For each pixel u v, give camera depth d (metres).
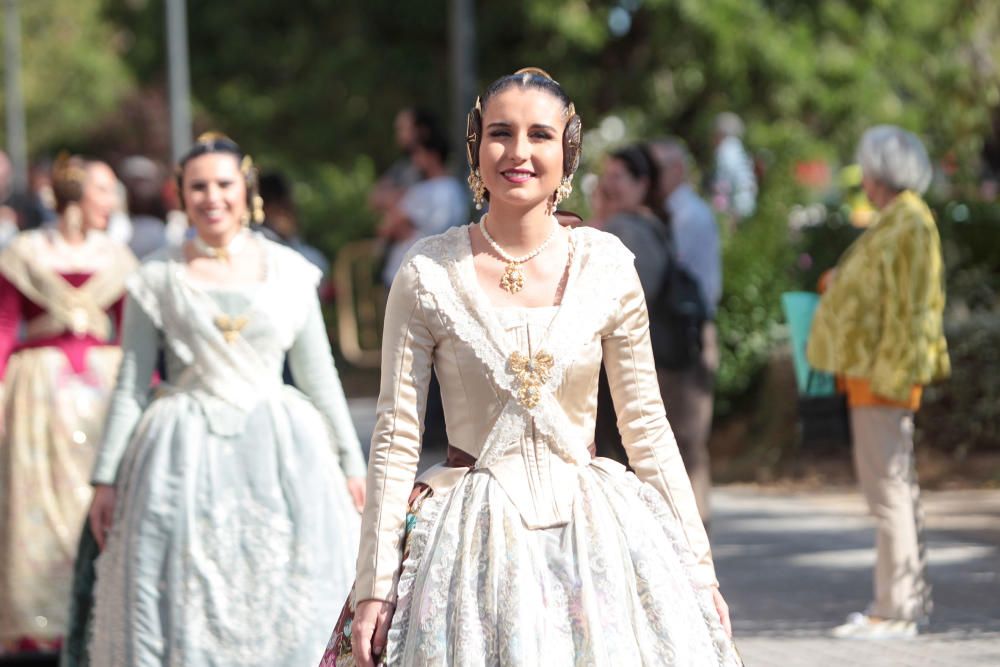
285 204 11.05
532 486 4.89
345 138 34.59
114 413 7.40
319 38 34.47
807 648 8.68
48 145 55.22
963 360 14.21
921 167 9.03
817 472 14.79
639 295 5.05
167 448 7.27
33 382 9.62
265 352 7.45
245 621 7.13
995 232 15.62
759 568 10.95
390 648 4.76
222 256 7.59
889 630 8.92
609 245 5.07
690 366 10.09
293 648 7.14
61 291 9.64
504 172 4.89
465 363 4.89
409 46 33.59
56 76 54.62
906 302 8.77
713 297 11.73
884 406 8.96
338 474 7.52
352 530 7.48
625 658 4.74
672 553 4.98
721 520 12.95
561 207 15.34
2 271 9.56
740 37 29.88
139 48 36.25
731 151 20.66
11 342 9.57
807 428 13.25
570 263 5.02
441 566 4.79
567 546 4.84
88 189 9.79
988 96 17.34
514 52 32.53
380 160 34.72
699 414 10.20
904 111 30.92
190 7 35.50
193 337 7.39
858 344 8.84
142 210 12.16
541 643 4.68
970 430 14.18
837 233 16.23
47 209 15.32
